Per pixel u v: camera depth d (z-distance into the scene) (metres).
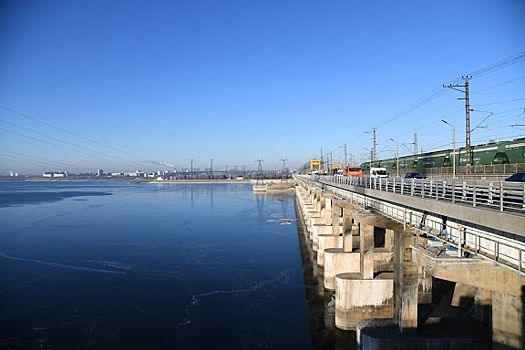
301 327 32.28
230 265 50.72
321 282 43.66
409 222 23.14
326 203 57.56
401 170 78.81
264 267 49.91
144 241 65.38
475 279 16.95
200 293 39.91
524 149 40.69
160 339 29.86
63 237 67.75
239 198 159.88
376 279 31.33
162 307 36.09
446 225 18.88
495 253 15.74
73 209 110.94
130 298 38.22
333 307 35.81
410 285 23.48
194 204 131.62
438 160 61.66
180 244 63.28
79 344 28.94
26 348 28.36
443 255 18.20
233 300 38.09
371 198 31.88
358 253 39.97
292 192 194.62
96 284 42.31
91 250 58.25
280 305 36.91
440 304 30.34
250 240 67.38
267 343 29.55
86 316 33.81
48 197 154.62
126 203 132.38
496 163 45.50
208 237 69.75
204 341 29.66
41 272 46.50
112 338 29.89
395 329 24.19
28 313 34.34
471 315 27.61
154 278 44.72
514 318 17.73
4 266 49.12
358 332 24.98
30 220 87.62
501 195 14.60
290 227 81.94
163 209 114.81
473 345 22.53
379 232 53.62
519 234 13.09
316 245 56.25
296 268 49.44
